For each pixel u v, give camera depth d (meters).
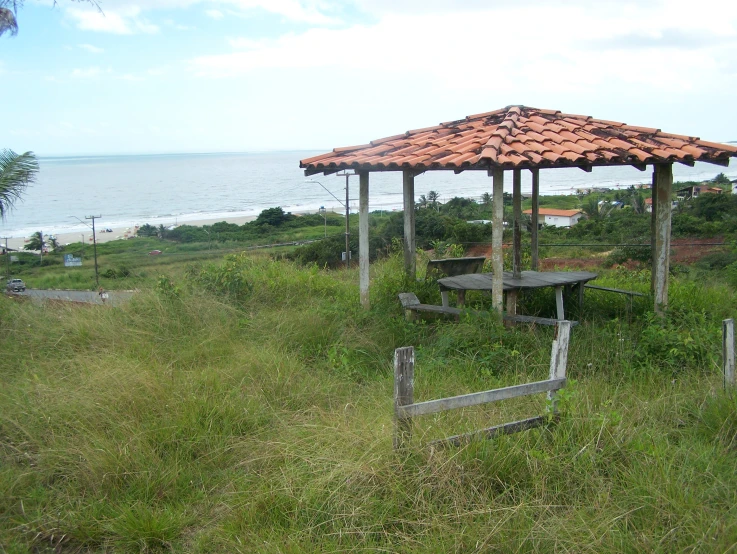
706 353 5.84
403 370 3.73
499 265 7.03
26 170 8.95
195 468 4.14
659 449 3.87
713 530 3.12
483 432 3.90
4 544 3.29
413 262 9.70
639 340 6.48
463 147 7.13
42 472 4.02
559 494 3.55
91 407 4.78
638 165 6.81
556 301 7.92
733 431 4.30
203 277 8.85
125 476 3.95
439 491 3.52
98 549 3.38
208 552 3.30
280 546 3.20
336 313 7.45
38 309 7.91
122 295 8.56
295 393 5.37
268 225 57.88
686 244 23.12
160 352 6.52
